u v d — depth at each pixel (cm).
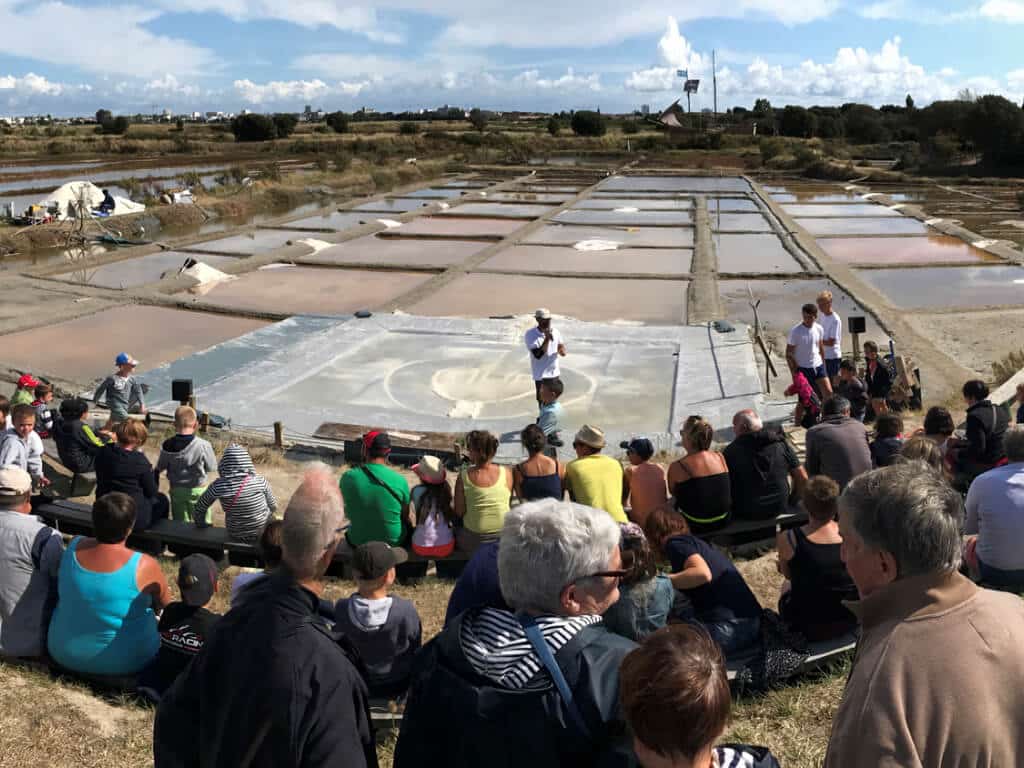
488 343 1741
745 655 495
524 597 252
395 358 1645
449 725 240
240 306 2216
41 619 532
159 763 273
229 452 768
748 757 246
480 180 5884
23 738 436
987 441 811
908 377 1400
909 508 220
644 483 750
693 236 3406
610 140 8562
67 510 820
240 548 764
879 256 2923
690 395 1412
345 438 1223
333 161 6012
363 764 263
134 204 3897
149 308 2230
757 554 740
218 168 6122
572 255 3008
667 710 196
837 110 11575
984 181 5350
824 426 757
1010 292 2338
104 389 1267
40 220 3409
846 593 494
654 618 437
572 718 229
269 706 251
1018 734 207
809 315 1217
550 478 730
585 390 1469
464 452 1139
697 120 12462
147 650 513
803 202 4581
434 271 2705
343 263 2792
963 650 210
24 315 2102
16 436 947
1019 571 540
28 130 10494
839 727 217
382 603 476
